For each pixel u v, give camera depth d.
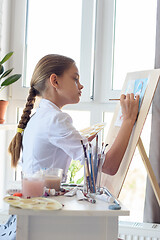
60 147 1.51
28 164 1.63
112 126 1.93
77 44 2.57
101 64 2.51
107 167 1.54
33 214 1.17
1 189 2.64
